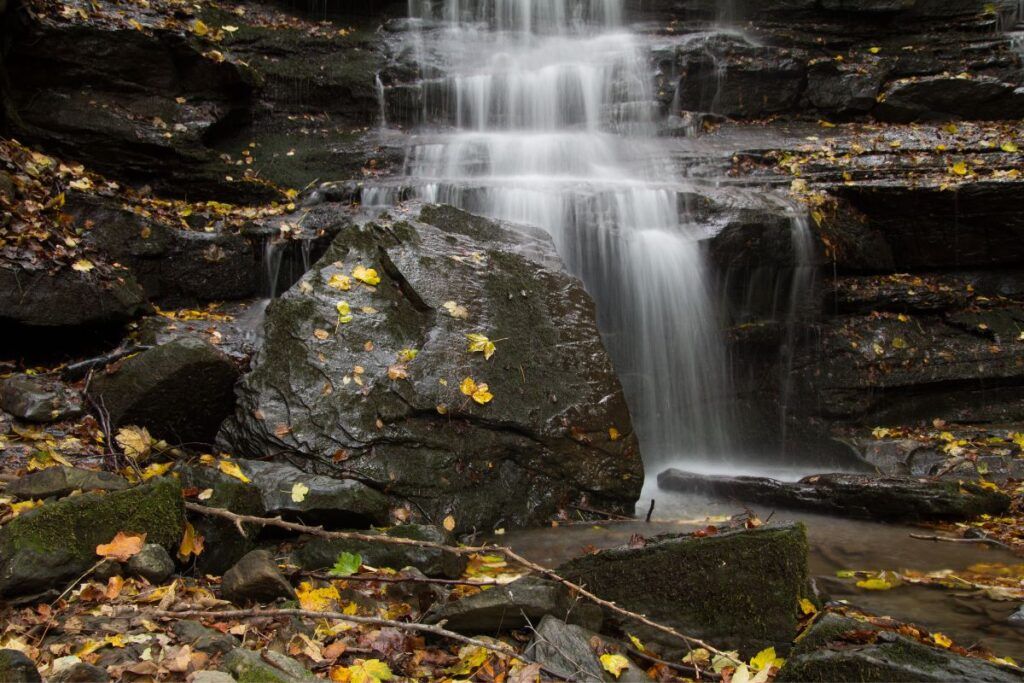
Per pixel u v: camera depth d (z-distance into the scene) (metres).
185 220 7.53
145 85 8.37
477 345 5.32
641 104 10.50
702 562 3.40
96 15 8.05
